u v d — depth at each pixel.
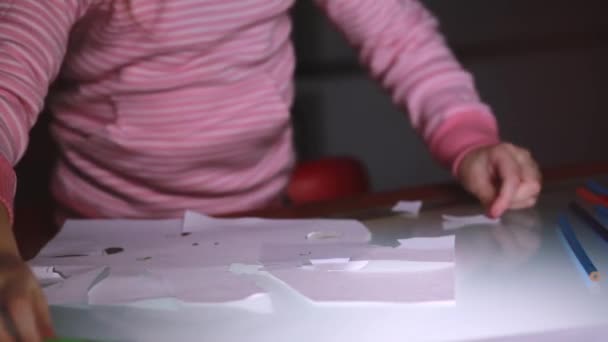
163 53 0.93
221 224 0.78
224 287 0.59
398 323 0.53
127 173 1.02
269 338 0.51
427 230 0.76
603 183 0.92
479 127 0.97
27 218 1.09
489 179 0.87
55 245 0.72
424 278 0.60
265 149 1.06
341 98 2.37
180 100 0.96
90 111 1.00
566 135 2.49
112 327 0.53
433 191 0.93
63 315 0.55
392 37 1.08
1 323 0.47
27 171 1.33
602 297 0.58
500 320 0.54
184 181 1.02
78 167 1.04
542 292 0.59
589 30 2.50
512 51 2.44
